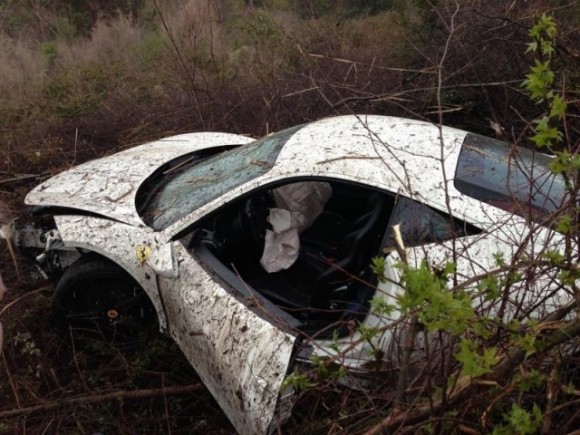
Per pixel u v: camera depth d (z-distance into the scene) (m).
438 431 1.98
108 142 6.19
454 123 5.78
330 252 3.33
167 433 3.09
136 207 3.40
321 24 7.96
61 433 3.05
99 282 3.41
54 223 3.64
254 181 3.03
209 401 3.23
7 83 8.45
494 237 2.71
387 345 2.61
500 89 5.50
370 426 2.39
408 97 5.80
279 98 6.01
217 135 4.55
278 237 3.23
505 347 1.96
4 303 3.85
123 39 10.38
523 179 2.97
